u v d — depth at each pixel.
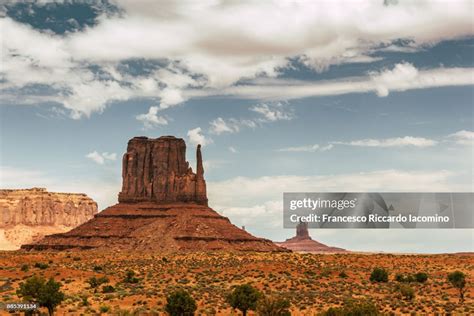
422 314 152.25
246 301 146.88
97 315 146.00
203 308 155.88
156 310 152.75
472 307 162.38
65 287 190.12
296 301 169.12
